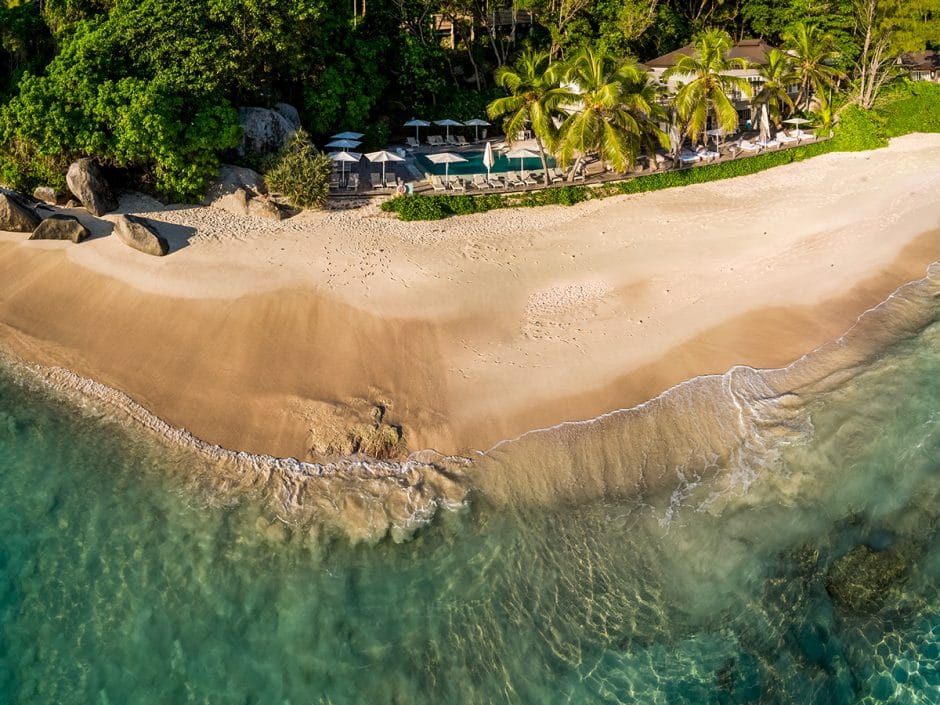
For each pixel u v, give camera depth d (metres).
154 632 18.55
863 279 32.44
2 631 18.42
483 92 53.91
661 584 19.81
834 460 23.25
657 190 41.81
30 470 22.89
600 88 37.56
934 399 25.64
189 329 27.94
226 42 36.62
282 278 30.33
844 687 17.56
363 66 47.19
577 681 17.64
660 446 23.72
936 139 50.25
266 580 19.84
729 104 41.78
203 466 22.98
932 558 20.38
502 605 19.30
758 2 64.38
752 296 31.11
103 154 35.06
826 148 48.47
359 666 17.94
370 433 23.67
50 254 31.56
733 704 17.12
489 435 23.97
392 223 36.06
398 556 20.53
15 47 38.56
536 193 39.50
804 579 19.84
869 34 51.72
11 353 27.31
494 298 30.39
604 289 31.36
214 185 36.50
